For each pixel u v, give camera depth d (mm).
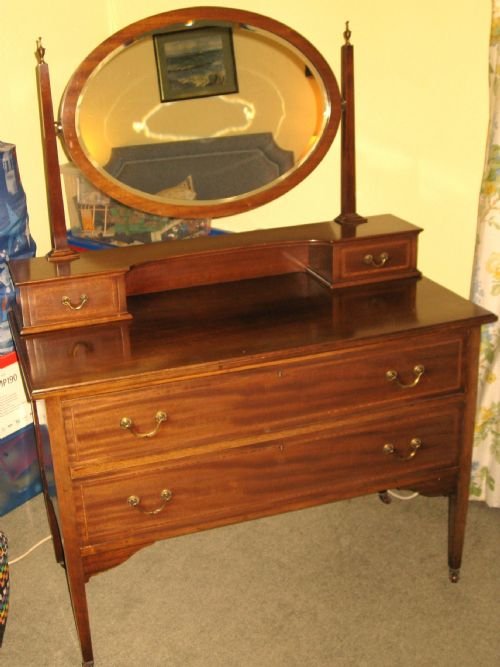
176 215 2023
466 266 2490
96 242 2383
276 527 2344
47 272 1821
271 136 2014
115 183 1938
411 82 2332
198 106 1941
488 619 1998
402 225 2105
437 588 2104
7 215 2158
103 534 1771
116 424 1683
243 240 2092
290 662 1883
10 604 2072
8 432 2355
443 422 1955
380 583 2123
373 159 2447
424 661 1877
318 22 2322
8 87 2285
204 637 1962
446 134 2361
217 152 1987
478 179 2381
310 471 1889
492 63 2047
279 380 1764
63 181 2404
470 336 1888
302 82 1984
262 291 2055
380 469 1952
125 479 1738
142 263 1940
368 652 1906
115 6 2387
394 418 1906
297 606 2053
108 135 1893
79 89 1814
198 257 2051
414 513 2391
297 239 2049
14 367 2316
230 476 1823
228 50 1909
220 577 2156
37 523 2377
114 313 1871
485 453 2350
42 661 1907
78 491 1712
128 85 1869
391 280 2092
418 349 1854
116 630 1990
